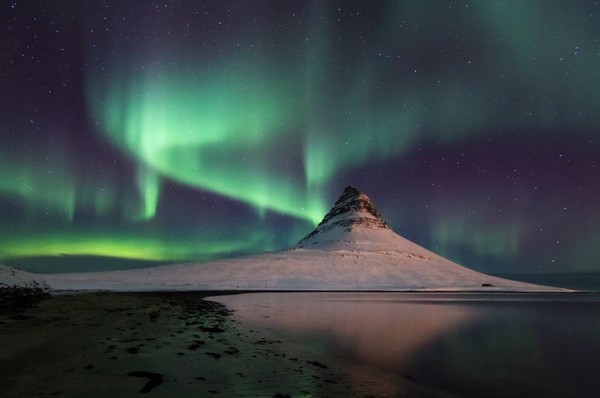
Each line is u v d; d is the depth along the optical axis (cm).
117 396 764
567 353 1495
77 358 1082
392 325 2272
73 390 789
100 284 7312
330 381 988
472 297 5988
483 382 1043
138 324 1938
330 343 1616
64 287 5772
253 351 1359
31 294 3459
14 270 4825
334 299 4791
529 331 2144
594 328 2294
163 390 823
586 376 1123
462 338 1842
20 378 862
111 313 2375
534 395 931
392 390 932
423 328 2169
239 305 3612
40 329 1566
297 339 1702
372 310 3275
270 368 1096
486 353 1473
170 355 1198
